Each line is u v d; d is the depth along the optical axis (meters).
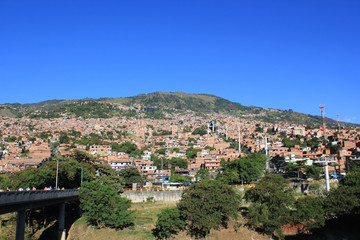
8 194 58.31
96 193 98.81
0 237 86.38
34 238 92.25
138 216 108.12
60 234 92.44
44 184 106.88
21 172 120.94
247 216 95.75
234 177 136.50
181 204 93.56
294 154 191.75
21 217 67.25
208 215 90.88
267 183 97.94
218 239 91.25
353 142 197.12
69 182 119.31
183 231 94.81
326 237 87.81
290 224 92.50
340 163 158.75
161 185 158.38
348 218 92.69
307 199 93.44
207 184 97.38
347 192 93.00
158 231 94.75
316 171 138.50
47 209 106.62
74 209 117.31
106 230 96.75
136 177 150.12
